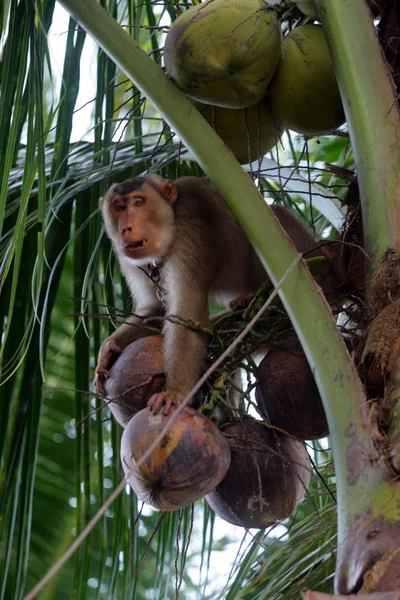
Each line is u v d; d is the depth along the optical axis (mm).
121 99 5973
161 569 4309
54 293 4586
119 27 3840
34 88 4125
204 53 3619
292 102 3861
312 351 3143
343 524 2840
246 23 3625
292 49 3832
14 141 4000
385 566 2613
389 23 4086
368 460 2883
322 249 4512
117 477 4527
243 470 3543
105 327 5254
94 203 4938
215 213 5328
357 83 3602
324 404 3098
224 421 3750
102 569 4266
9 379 4355
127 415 3842
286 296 3246
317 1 3809
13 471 4230
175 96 3727
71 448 6605
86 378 4504
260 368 3691
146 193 5176
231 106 3838
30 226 4652
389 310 3248
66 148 4523
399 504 2762
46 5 4438
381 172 3477
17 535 4148
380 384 3158
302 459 3703
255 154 4234
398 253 3348
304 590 2521
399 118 3582
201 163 3572
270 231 3385
